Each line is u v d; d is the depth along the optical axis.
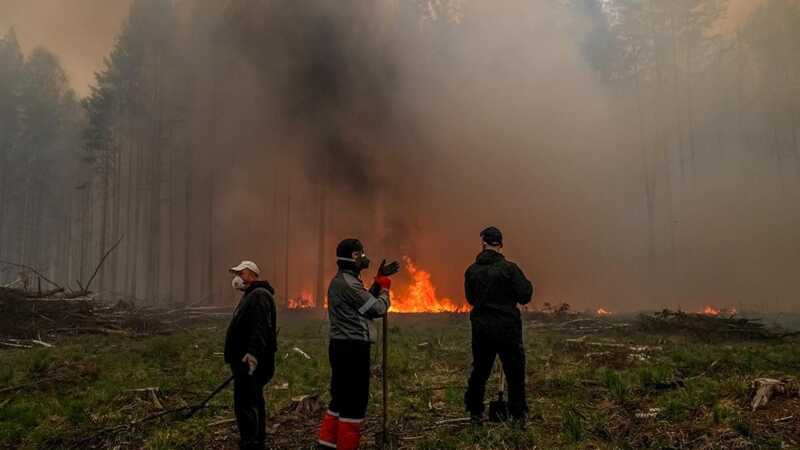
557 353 10.03
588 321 17.31
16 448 5.31
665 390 5.93
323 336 15.00
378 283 4.74
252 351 4.43
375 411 6.03
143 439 5.30
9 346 14.04
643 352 9.56
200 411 6.12
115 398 6.92
